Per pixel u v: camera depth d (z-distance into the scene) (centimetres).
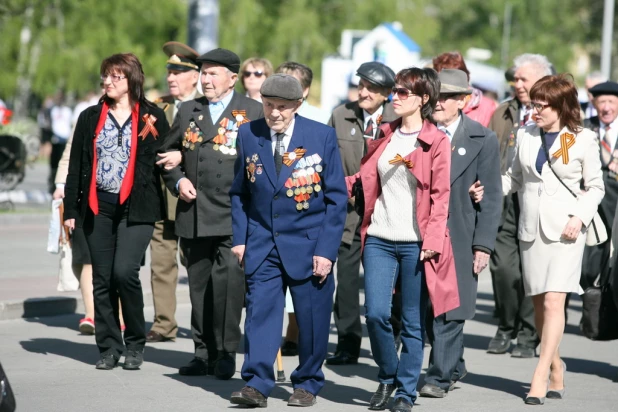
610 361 1246
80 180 1096
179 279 1781
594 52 8744
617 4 8269
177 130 1090
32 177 4153
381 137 952
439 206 921
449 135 1002
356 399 1005
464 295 978
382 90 1170
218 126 1079
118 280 1088
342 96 3216
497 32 8281
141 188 1085
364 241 955
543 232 999
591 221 1020
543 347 1005
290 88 923
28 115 6278
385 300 934
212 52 1085
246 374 951
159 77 4994
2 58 4722
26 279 1698
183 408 949
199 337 1104
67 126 3350
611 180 1332
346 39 3247
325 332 959
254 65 1340
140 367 1134
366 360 1227
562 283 995
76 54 4722
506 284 1266
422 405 980
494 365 1205
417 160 921
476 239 984
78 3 4741
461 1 8481
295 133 949
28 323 1409
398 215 932
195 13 2094
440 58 1255
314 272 938
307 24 5753
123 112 1095
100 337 1117
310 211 945
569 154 995
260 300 948
